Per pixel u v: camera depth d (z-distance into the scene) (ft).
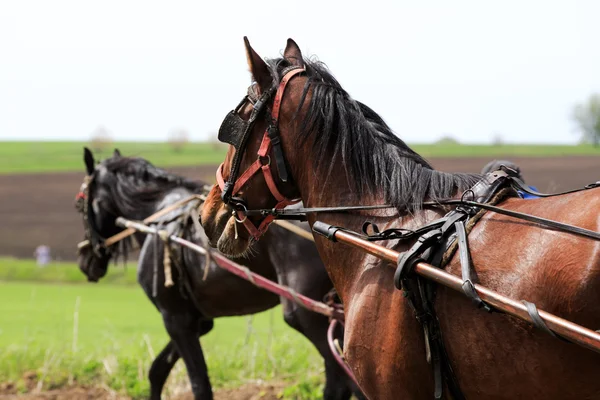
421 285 12.19
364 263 13.62
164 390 31.37
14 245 115.24
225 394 30.81
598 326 10.43
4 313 55.47
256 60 14.51
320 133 14.14
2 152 278.05
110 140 306.14
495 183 12.81
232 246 15.29
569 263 10.68
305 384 29.53
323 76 14.58
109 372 33.12
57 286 75.10
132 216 27.84
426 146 235.61
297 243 22.44
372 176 13.89
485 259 11.69
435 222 12.59
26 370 34.65
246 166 14.64
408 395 12.82
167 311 25.80
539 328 10.50
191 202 25.57
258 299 24.39
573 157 179.52
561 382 11.02
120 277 79.92
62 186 176.96
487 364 11.68
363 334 13.26
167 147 320.09
